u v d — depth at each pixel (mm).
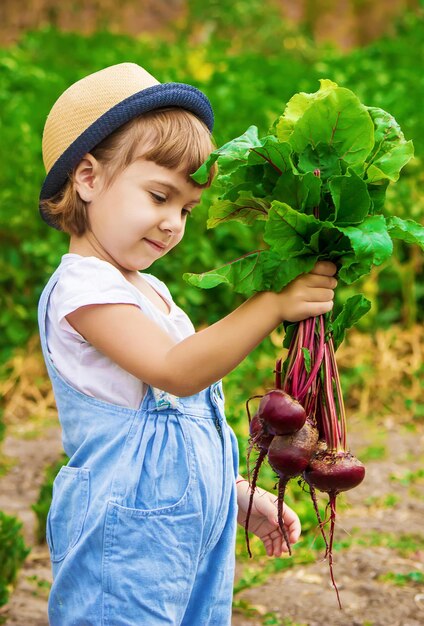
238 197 2326
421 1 13688
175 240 2543
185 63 9969
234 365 2326
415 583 4234
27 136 7293
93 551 2381
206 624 2584
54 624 2486
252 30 14109
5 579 4031
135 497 2383
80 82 2635
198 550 2463
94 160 2506
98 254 2561
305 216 2193
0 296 7070
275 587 4207
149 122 2486
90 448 2449
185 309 6824
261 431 2309
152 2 15398
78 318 2445
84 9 15062
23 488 5477
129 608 2350
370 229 2197
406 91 8430
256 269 2289
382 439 6238
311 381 2307
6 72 9359
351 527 4820
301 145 2295
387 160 2383
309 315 2289
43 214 2678
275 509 2766
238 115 7633
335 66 9914
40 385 6984
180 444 2455
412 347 7062
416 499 5254
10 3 14711
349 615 3934
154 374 2361
